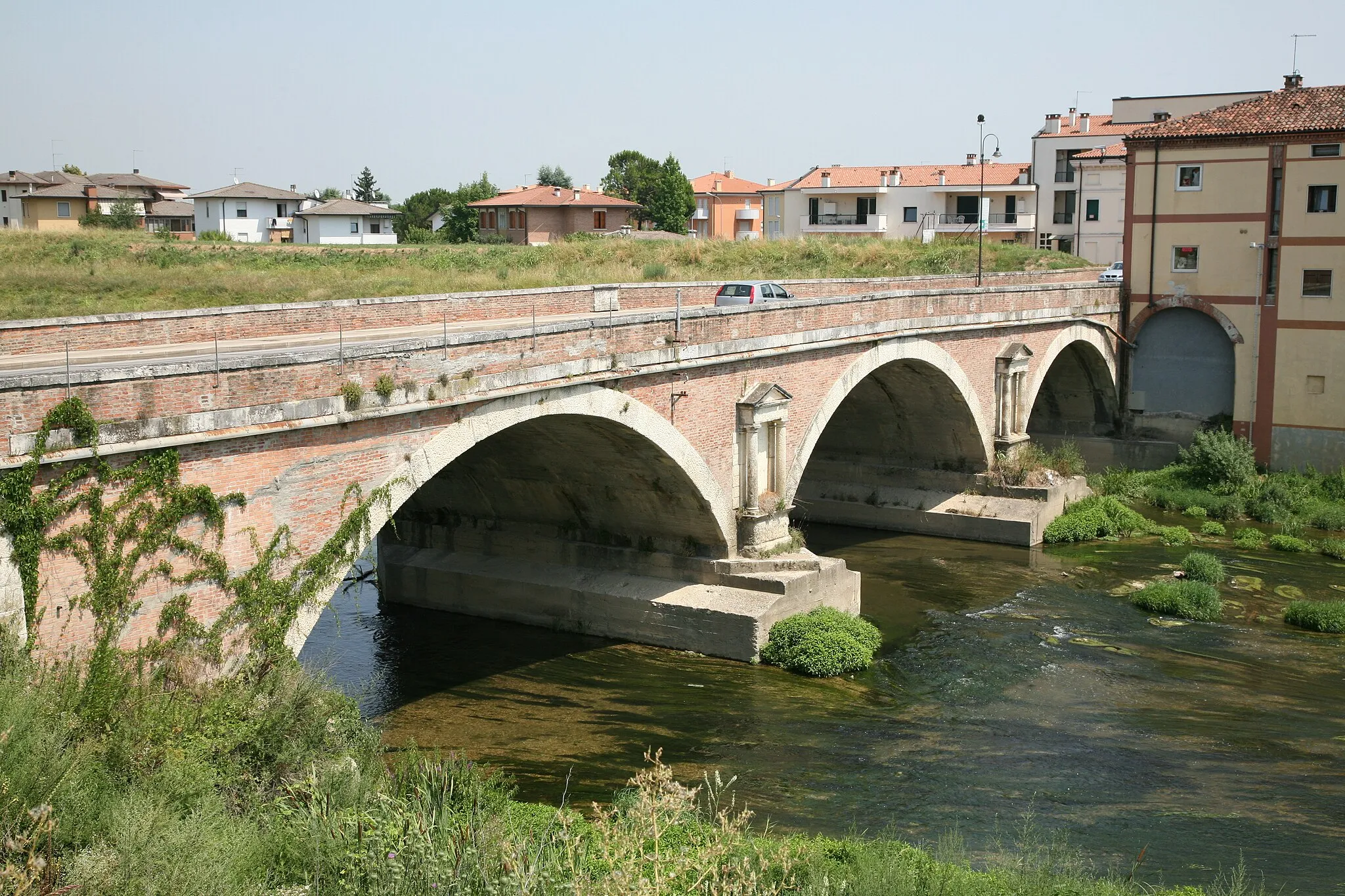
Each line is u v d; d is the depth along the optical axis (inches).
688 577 1079.0
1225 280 1662.2
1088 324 1659.7
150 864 420.2
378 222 3604.8
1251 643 1073.5
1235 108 1691.7
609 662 1015.6
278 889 442.3
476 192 4776.1
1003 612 1160.8
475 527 1178.0
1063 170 3038.9
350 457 705.6
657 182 4345.5
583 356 884.6
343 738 612.4
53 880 405.4
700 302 1562.5
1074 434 1819.6
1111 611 1165.7
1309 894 616.1
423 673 986.1
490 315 1238.9
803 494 1574.8
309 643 1066.1
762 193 3513.8
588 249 2556.6
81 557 570.6
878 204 3221.0
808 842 628.4
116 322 915.4
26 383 544.1
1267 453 1649.9
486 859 465.4
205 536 625.9
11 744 445.1
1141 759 815.7
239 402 635.5
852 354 1214.9
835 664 984.3
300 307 1047.0
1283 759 819.4
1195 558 1277.1
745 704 918.4
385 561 1205.1
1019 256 2532.0
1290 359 1620.3
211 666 626.5
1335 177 1562.5
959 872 564.7
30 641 545.0
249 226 3629.4
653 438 968.3
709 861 489.1
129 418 585.0
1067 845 674.8
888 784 771.4
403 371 732.7
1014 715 900.0
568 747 831.1
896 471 1526.8
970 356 1423.5
